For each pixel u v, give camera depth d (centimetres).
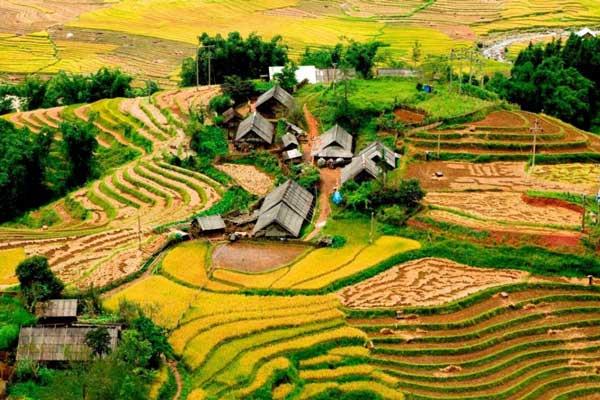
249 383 6531
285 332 7169
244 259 8438
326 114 12556
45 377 6444
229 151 11688
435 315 7519
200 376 6606
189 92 14888
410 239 8775
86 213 10556
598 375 6862
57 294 7344
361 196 9262
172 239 8775
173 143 12375
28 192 11381
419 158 10994
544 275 8225
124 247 8831
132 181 11181
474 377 6788
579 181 10269
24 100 16300
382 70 14650
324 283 7938
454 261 8450
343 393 6538
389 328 7300
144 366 6500
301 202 9431
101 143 13400
